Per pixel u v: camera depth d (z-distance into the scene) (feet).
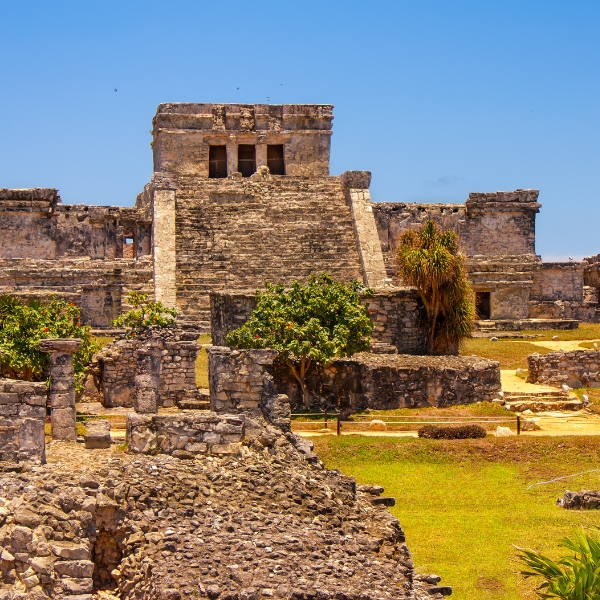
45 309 105.70
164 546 47.11
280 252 185.78
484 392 118.01
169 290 172.55
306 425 105.50
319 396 111.75
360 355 119.96
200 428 55.93
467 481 92.58
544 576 63.46
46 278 182.09
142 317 109.81
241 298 127.13
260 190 205.98
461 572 69.97
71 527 46.65
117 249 217.56
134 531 48.03
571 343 167.12
